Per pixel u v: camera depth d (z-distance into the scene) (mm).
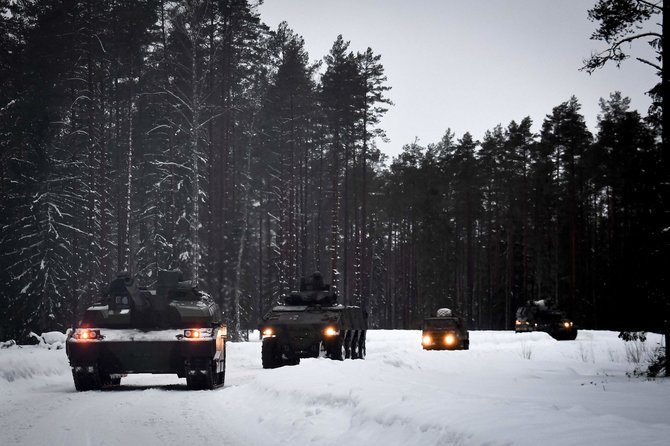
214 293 47375
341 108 59250
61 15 46188
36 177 41844
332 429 9312
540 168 74750
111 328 17062
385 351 34938
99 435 9914
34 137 42375
